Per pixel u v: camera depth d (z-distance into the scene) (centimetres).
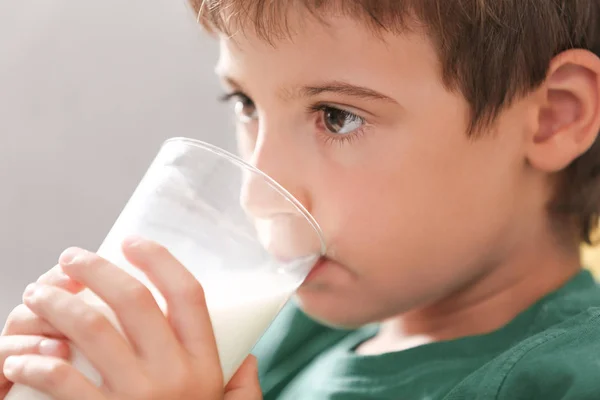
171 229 47
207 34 60
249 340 48
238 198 47
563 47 56
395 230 53
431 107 52
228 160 47
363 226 53
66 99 86
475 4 52
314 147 52
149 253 47
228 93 57
